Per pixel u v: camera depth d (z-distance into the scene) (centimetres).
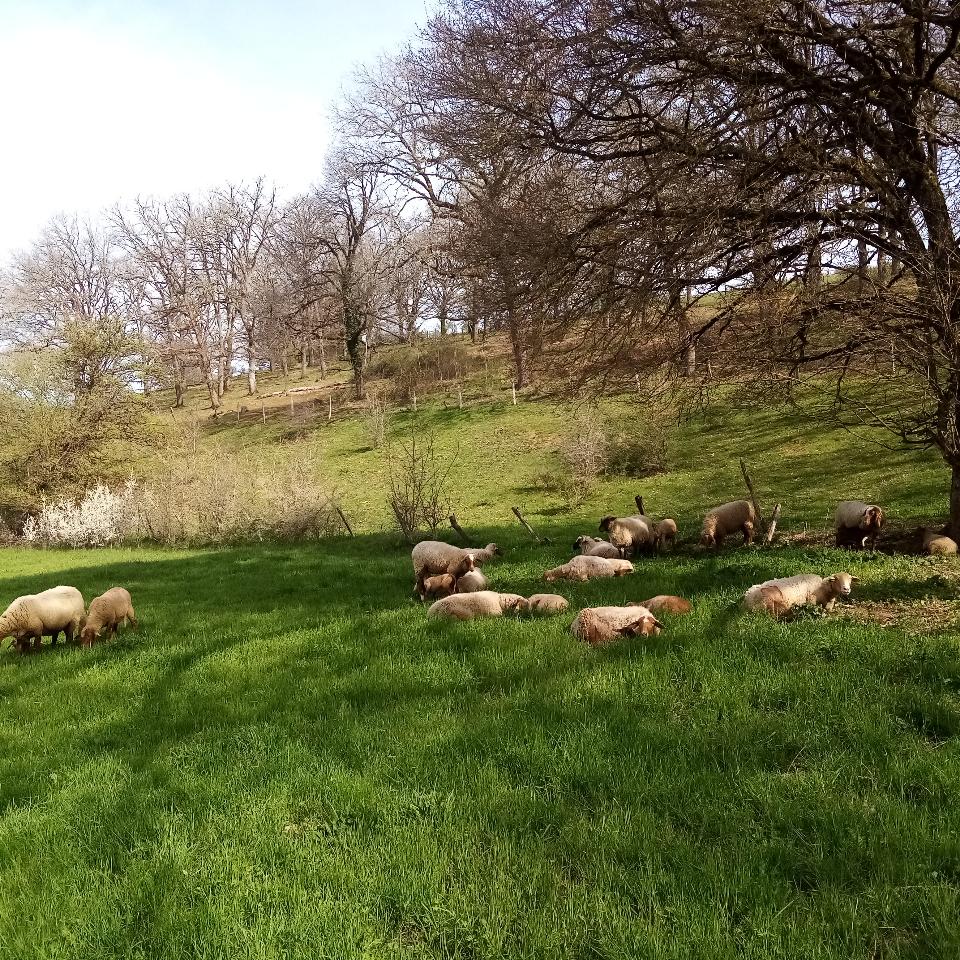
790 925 320
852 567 982
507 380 4469
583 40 1038
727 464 2431
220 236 6638
